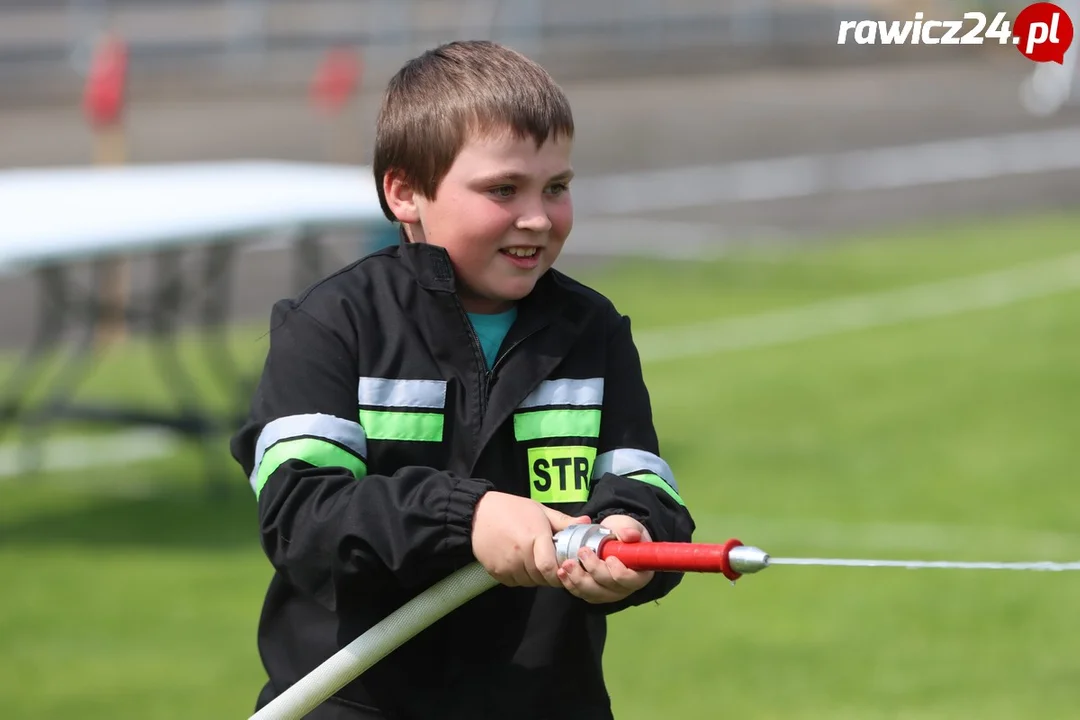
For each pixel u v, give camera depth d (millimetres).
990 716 17297
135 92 86125
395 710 9008
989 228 55594
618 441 9258
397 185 9148
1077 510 25406
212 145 71062
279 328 9016
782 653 19438
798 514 25203
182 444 30312
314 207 25438
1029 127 77000
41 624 20250
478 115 8656
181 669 18719
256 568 22812
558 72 94000
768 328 40375
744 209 59219
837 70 96312
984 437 30000
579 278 47188
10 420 28344
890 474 27609
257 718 8422
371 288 9062
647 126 77625
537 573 7965
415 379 8914
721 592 21859
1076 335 38625
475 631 9055
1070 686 18219
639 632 20250
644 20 102312
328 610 9055
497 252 8789
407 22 100188
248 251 49906
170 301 29938
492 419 8938
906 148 72000
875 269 48281
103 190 25906
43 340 32844
